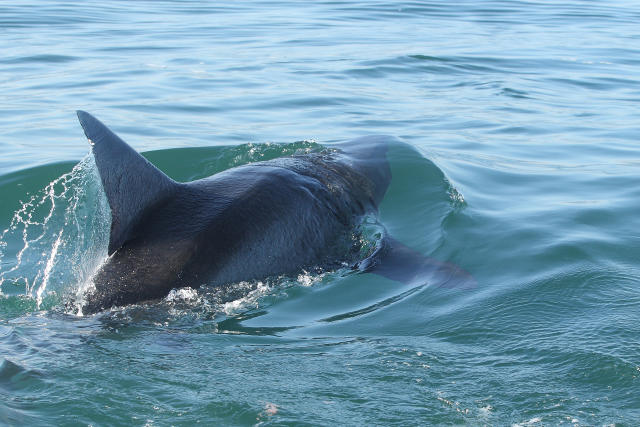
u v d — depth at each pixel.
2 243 17.56
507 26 50.78
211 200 15.30
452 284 15.41
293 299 14.65
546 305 14.06
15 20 47.19
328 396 10.60
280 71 36.03
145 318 13.12
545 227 18.30
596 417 10.16
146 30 45.84
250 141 25.25
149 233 14.28
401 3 60.22
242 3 59.75
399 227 18.75
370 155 21.66
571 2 64.00
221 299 13.91
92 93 31.09
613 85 35.22
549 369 11.47
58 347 11.87
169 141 24.92
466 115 29.67
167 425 9.82
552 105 31.56
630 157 24.45
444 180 21.19
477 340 12.71
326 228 16.94
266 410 10.16
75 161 22.47
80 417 9.86
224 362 11.62
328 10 56.16
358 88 33.62
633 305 13.91
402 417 10.12
